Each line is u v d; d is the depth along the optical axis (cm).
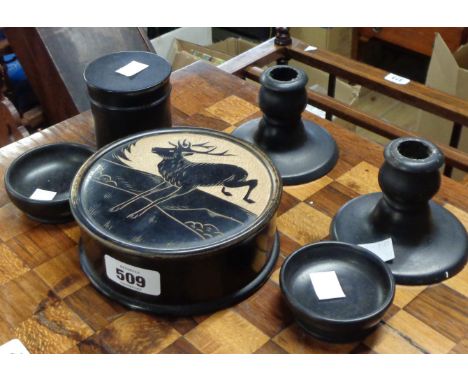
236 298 96
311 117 138
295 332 92
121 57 122
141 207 97
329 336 90
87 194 99
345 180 120
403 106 207
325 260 98
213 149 109
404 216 101
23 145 130
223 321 94
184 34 224
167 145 110
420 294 98
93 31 171
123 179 102
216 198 98
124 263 91
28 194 114
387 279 91
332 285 94
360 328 85
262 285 99
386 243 102
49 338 92
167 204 97
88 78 114
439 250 102
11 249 106
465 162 123
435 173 96
